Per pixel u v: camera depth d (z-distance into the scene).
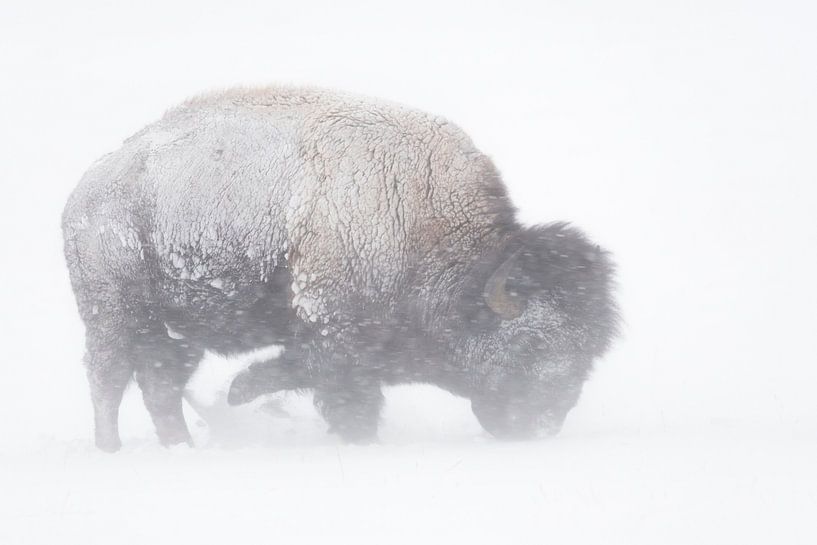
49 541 18.12
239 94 32.59
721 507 17.89
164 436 32.34
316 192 30.31
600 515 17.88
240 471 24.05
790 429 27.55
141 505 20.28
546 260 28.36
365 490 20.67
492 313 29.56
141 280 31.89
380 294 30.28
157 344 32.38
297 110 31.67
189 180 31.42
